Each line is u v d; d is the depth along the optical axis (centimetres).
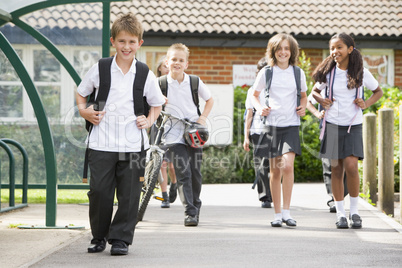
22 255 850
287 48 1080
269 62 1102
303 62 2162
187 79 1123
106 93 837
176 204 1445
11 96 1474
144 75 848
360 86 1078
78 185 1448
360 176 1598
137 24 836
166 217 1227
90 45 1435
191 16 2438
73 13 1437
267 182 1374
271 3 2588
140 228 1089
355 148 1080
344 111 1083
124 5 2467
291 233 1034
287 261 816
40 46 1449
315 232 1044
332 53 1083
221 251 881
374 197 1452
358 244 936
